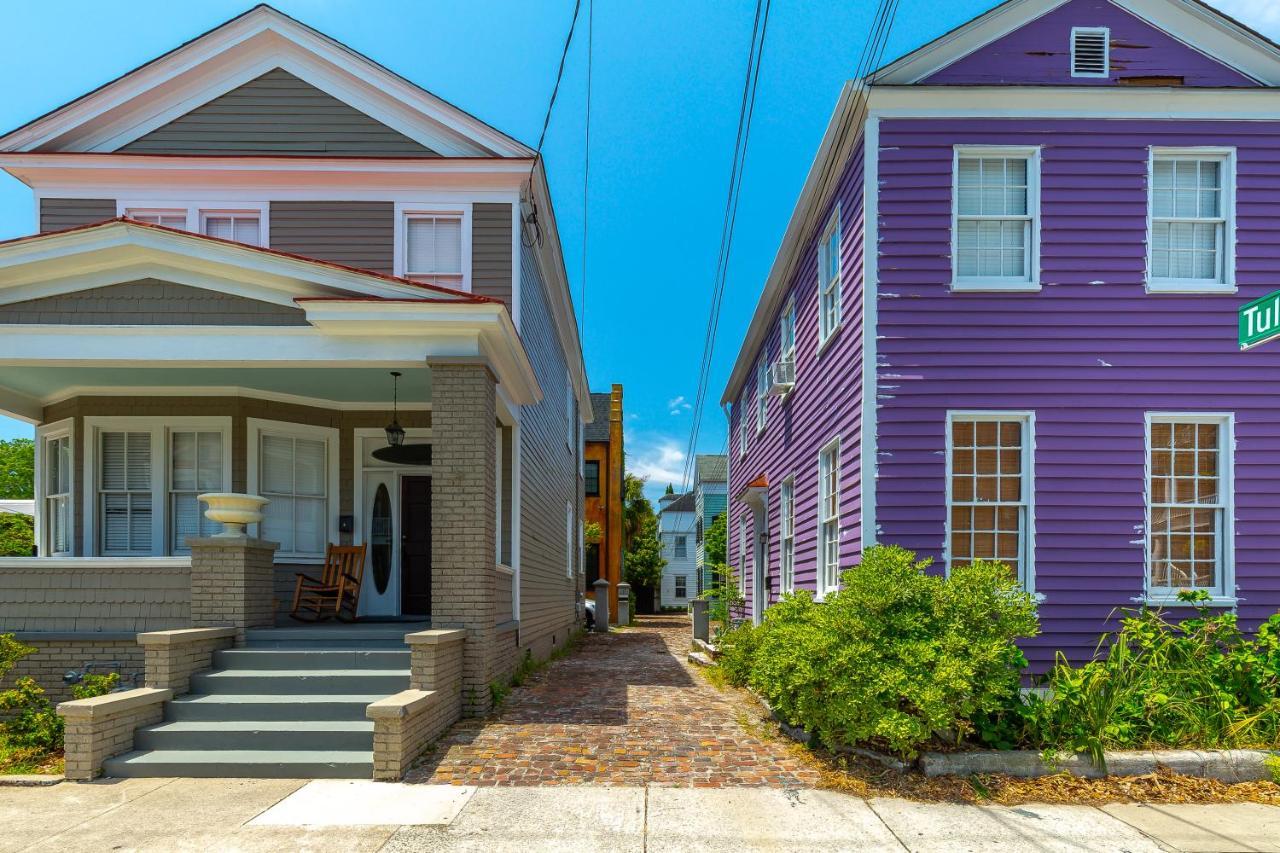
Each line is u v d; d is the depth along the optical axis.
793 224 11.37
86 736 6.07
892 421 8.33
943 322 8.37
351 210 10.46
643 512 40.53
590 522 30.69
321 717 6.88
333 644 7.90
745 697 9.34
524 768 6.26
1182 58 8.67
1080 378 8.34
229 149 10.64
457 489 8.05
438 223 10.54
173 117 10.68
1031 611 6.61
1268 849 4.80
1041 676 8.07
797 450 12.23
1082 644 8.12
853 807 5.44
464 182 10.46
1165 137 8.48
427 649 6.98
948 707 5.83
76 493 10.27
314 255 10.38
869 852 4.70
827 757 6.54
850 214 9.13
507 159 10.36
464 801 5.53
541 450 13.78
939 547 8.21
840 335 9.58
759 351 16.52
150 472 10.35
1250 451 8.30
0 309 8.02
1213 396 8.34
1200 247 8.59
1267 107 8.48
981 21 8.55
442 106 10.47
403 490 11.23
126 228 7.79
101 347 7.96
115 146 10.64
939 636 6.30
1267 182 8.48
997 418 8.37
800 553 11.92
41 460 10.90
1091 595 8.16
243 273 7.98
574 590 20.42
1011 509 8.35
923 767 6.03
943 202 8.43
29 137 10.48
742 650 10.40
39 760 6.61
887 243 8.43
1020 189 8.59
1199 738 6.44
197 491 10.37
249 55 10.70
